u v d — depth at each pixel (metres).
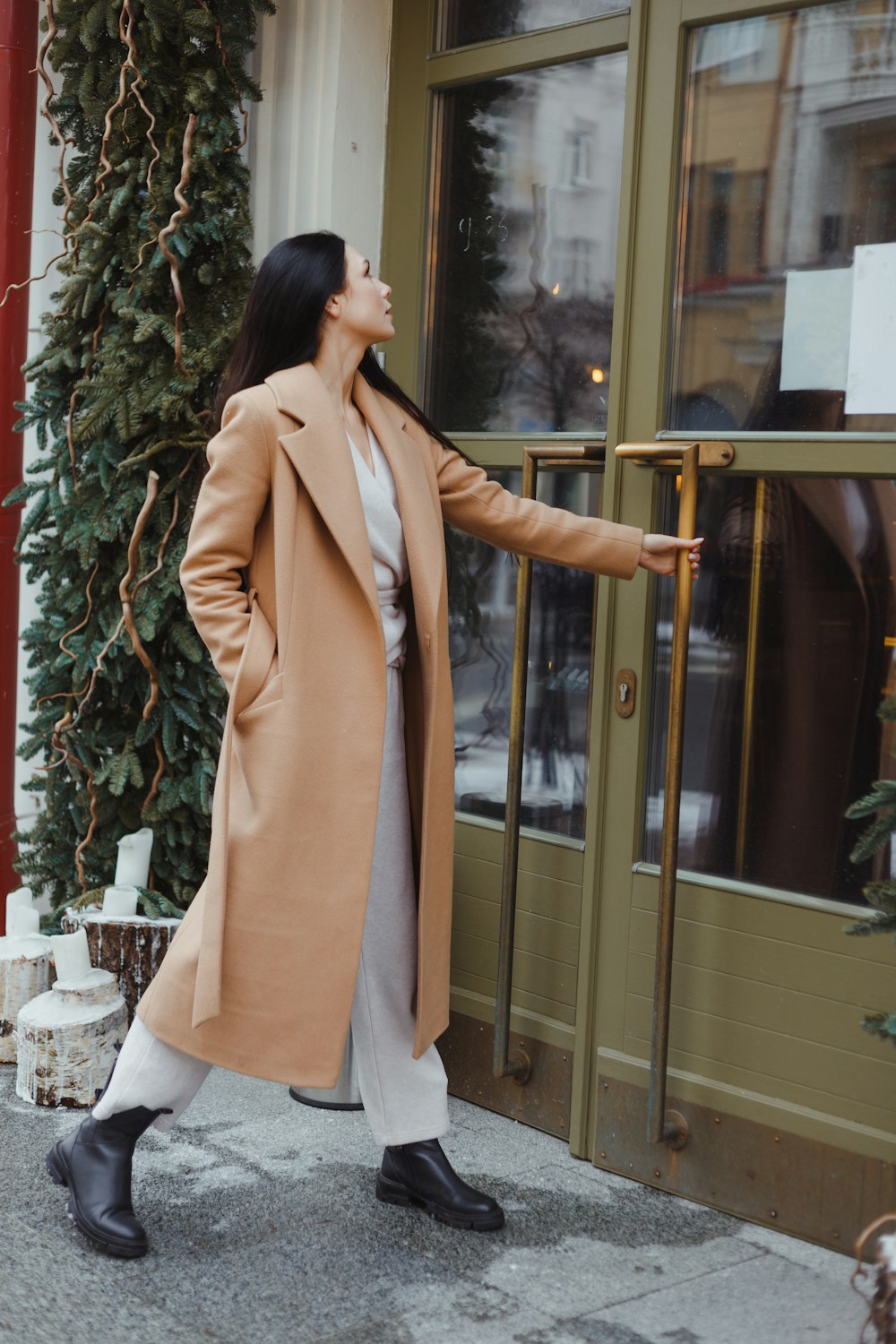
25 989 3.03
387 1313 2.06
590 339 2.78
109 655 3.11
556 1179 2.57
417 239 3.08
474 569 3.01
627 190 2.59
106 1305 2.06
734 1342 2.01
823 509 2.38
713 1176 2.47
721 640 2.52
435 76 3.03
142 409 2.99
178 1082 2.22
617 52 2.70
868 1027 1.99
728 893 2.47
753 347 2.47
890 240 2.29
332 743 2.13
